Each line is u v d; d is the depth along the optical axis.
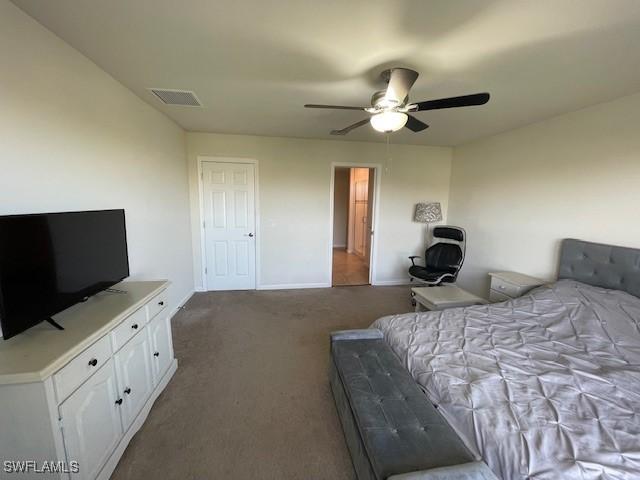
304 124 3.50
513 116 2.95
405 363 1.77
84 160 1.89
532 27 1.49
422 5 1.33
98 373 1.36
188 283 4.06
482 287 4.01
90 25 1.53
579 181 2.69
